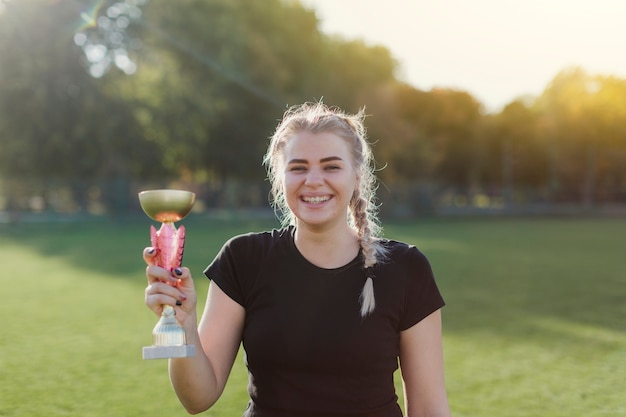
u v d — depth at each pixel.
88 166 28.61
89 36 27.86
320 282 1.86
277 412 1.84
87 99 27.11
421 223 30.05
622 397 3.90
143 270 10.84
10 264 11.90
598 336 5.66
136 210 29.61
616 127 48.25
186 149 31.05
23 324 6.22
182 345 1.60
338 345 1.82
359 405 1.82
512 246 16.30
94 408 3.68
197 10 30.53
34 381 4.23
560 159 49.88
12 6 26.25
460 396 3.94
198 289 8.25
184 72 30.17
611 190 48.03
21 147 27.84
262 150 32.88
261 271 1.91
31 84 26.30
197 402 1.80
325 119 1.91
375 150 39.00
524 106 52.34
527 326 6.12
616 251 14.75
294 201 1.88
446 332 5.86
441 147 50.41
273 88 32.12
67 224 26.14
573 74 49.44
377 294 1.87
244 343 1.91
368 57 43.09
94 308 7.15
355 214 1.94
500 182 53.56
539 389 4.07
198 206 32.34
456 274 10.37
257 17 33.72
